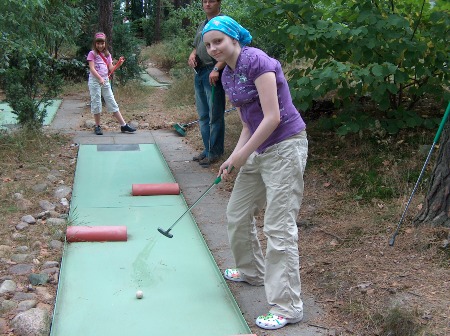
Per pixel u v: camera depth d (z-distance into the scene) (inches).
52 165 243.6
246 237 140.5
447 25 199.9
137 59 502.0
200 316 131.6
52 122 340.8
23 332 121.7
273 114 117.6
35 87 301.1
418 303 129.0
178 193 215.9
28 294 137.4
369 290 136.4
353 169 210.4
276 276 126.3
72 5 494.6
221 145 252.5
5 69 299.1
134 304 136.4
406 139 223.3
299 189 125.6
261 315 132.0
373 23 202.8
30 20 327.6
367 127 219.1
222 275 150.6
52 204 197.2
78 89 472.1
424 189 190.2
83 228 173.0
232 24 119.4
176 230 181.8
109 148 278.7
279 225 124.6
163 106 397.7
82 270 152.9
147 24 985.5
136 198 210.7
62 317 130.0
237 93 122.7
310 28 208.7
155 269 154.6
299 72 227.9
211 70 240.8
